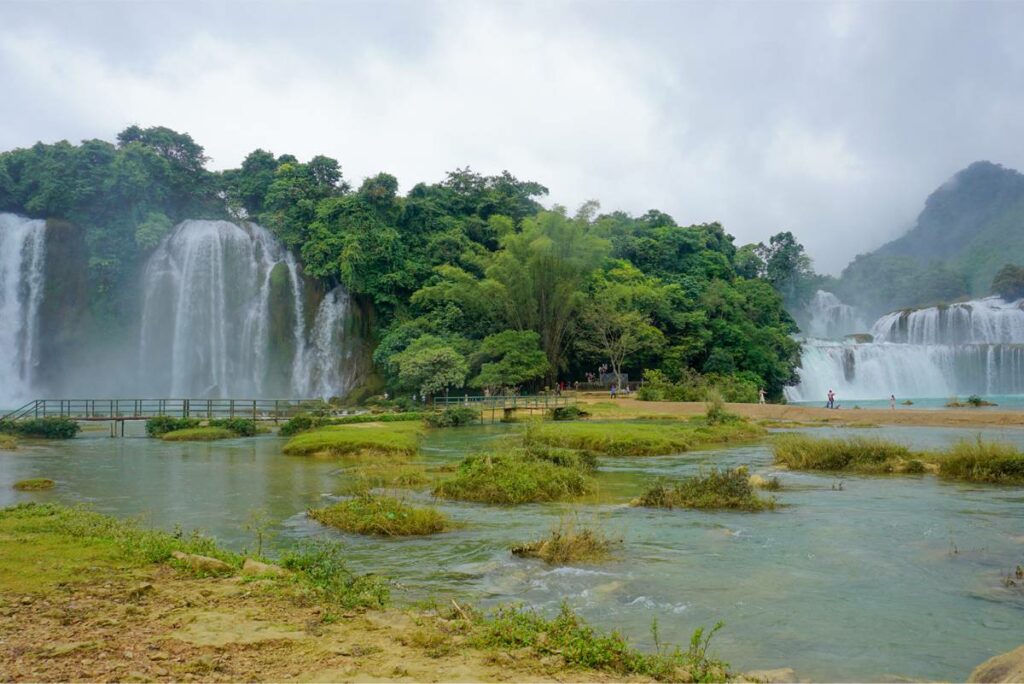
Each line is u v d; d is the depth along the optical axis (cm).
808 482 1997
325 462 2591
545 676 583
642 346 6975
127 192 6912
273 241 7750
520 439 2616
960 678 661
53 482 2053
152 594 798
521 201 9181
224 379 7050
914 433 3694
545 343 6700
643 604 893
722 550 1187
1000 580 1003
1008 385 7350
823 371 8338
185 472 2311
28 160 6950
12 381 6438
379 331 7350
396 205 7956
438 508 1616
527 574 1039
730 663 694
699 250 9925
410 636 672
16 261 6562
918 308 9681
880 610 869
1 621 689
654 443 2844
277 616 730
